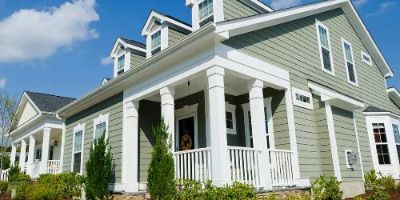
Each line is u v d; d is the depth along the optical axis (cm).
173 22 1069
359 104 1048
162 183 679
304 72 996
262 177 732
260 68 823
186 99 1109
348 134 987
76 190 1174
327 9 1234
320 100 956
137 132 1005
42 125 1927
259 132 763
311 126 931
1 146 2284
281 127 880
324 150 920
